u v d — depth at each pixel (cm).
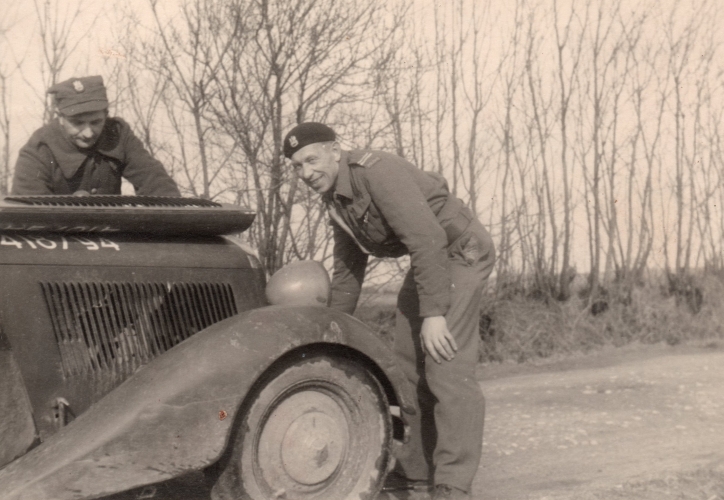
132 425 262
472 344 358
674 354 956
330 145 358
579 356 971
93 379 295
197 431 269
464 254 364
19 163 398
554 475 409
